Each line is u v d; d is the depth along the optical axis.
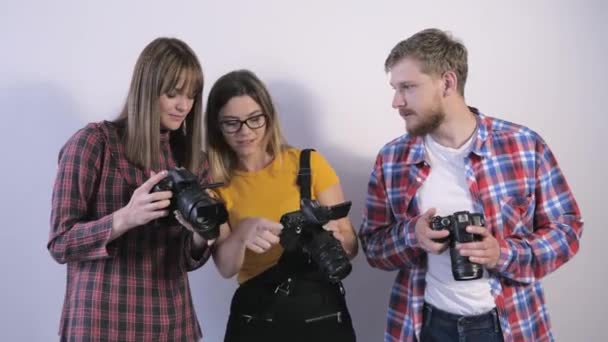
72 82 1.70
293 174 1.49
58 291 1.74
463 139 1.36
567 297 1.87
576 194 1.87
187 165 1.32
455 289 1.32
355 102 1.80
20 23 1.66
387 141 1.83
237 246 1.36
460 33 1.81
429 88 1.30
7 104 1.67
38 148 1.70
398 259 1.41
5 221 1.70
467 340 1.31
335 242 1.27
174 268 1.26
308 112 1.79
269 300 1.37
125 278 1.18
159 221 1.17
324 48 1.78
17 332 1.73
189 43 1.73
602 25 1.84
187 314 1.29
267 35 1.75
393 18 1.79
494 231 1.33
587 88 1.85
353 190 1.83
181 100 1.23
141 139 1.20
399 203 1.43
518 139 1.36
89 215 1.20
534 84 1.83
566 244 1.31
